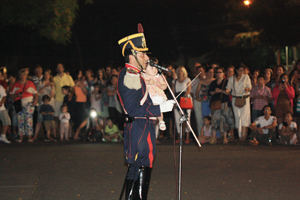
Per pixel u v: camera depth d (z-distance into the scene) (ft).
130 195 13.16
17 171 21.63
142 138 13.25
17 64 92.32
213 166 22.31
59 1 56.85
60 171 21.56
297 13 55.36
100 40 119.03
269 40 59.82
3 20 56.80
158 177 19.98
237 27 119.85
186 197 16.37
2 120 33.68
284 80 31.37
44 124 35.78
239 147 29.48
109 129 34.81
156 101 15.87
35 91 35.01
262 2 56.90
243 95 30.86
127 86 13.00
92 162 24.04
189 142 32.83
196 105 33.22
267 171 20.83
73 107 36.81
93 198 16.47
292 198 15.98
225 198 16.15
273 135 31.24
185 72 32.14
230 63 118.01
